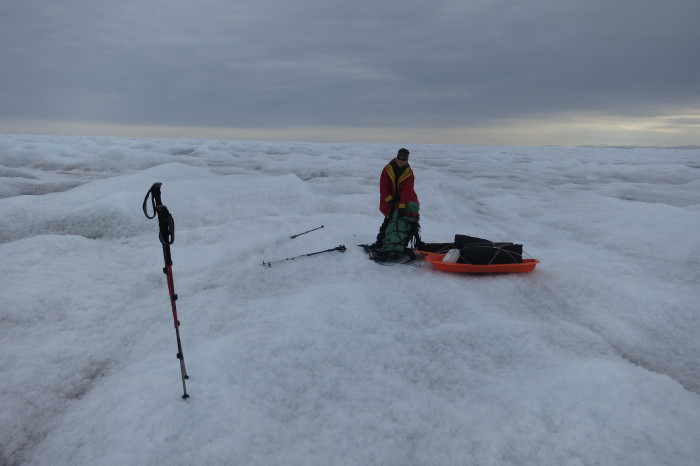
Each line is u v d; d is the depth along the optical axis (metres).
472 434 2.91
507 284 6.02
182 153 46.81
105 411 3.20
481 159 48.06
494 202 15.19
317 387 3.58
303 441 2.92
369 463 2.75
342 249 7.13
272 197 12.64
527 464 2.63
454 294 5.55
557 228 10.92
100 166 27.81
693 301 5.50
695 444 2.71
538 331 4.57
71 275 6.35
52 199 11.33
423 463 2.75
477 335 4.46
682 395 3.20
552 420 2.92
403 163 6.76
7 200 10.90
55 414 3.35
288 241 8.35
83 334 4.71
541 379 3.36
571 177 27.58
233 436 2.88
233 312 5.05
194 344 4.23
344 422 3.13
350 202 13.30
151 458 2.69
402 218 6.68
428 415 3.20
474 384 3.61
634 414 2.91
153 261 7.24
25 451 2.95
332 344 4.23
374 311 4.95
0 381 3.72
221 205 11.62
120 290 6.04
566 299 5.77
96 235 9.17
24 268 6.47
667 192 18.47
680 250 7.82
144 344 4.40
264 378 3.62
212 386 3.33
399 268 6.52
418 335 4.50
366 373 3.81
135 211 10.36
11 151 29.86
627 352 4.39
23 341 4.49
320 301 5.01
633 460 2.60
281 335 4.27
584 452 2.66
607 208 13.09
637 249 8.32
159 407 3.10
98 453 2.79
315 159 34.84
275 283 6.08
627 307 5.34
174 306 3.13
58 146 34.28
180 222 10.30
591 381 3.19
